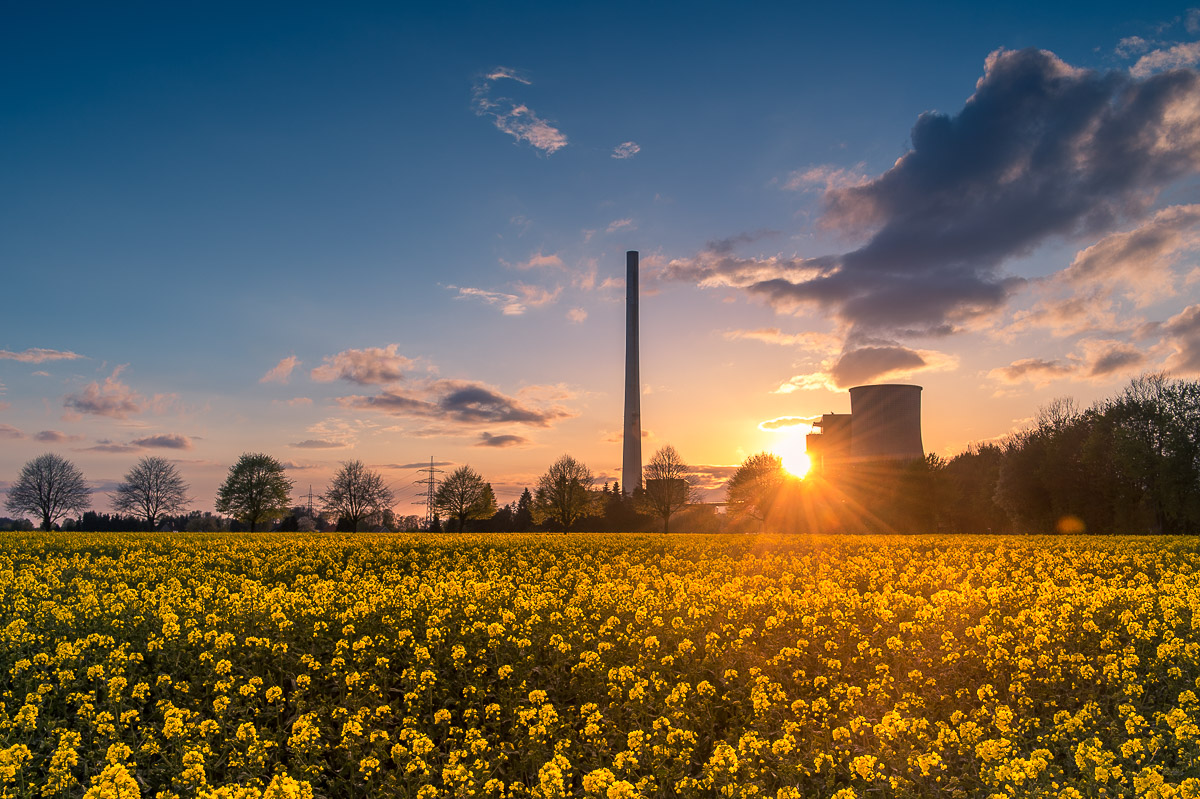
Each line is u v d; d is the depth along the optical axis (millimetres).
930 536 45531
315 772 9539
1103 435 73562
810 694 12445
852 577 23844
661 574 24031
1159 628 14625
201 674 13031
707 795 9062
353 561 30219
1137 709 11305
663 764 9258
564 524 106375
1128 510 72188
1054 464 78000
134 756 9727
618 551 34094
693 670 12984
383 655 13930
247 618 15633
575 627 15344
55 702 11555
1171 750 9859
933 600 17719
